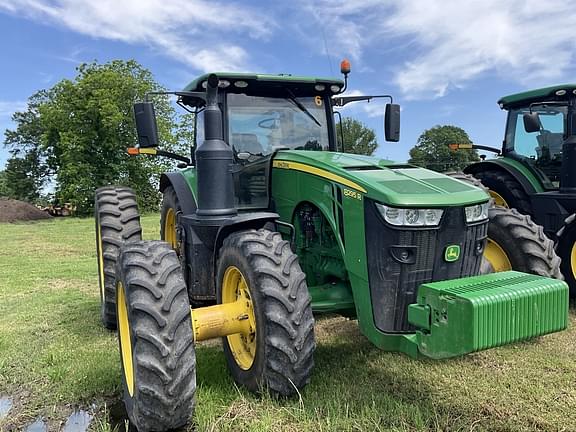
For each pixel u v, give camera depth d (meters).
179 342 2.87
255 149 4.35
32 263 9.20
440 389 3.33
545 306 2.60
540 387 3.33
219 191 3.54
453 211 2.98
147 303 2.88
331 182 3.38
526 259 4.24
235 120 4.32
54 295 6.40
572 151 5.51
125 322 3.26
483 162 6.68
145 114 3.83
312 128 4.55
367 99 4.55
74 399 3.43
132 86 27.91
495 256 4.47
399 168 3.52
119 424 3.13
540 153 6.18
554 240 5.56
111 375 3.72
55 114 28.28
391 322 3.01
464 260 3.07
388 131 4.46
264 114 4.41
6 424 3.15
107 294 4.68
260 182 4.16
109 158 28.80
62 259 9.71
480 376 3.52
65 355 4.16
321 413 3.02
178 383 2.82
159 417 2.82
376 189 3.02
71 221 21.56
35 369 3.92
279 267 3.04
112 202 5.03
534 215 5.94
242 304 3.28
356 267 3.15
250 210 4.20
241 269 3.17
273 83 4.36
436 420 2.89
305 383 3.07
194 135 5.23
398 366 3.71
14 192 37.12
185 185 4.71
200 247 3.94
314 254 3.74
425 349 2.71
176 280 3.00
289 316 2.97
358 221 3.12
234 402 3.18
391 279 2.98
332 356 3.95
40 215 24.56
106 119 26.88
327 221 3.55
